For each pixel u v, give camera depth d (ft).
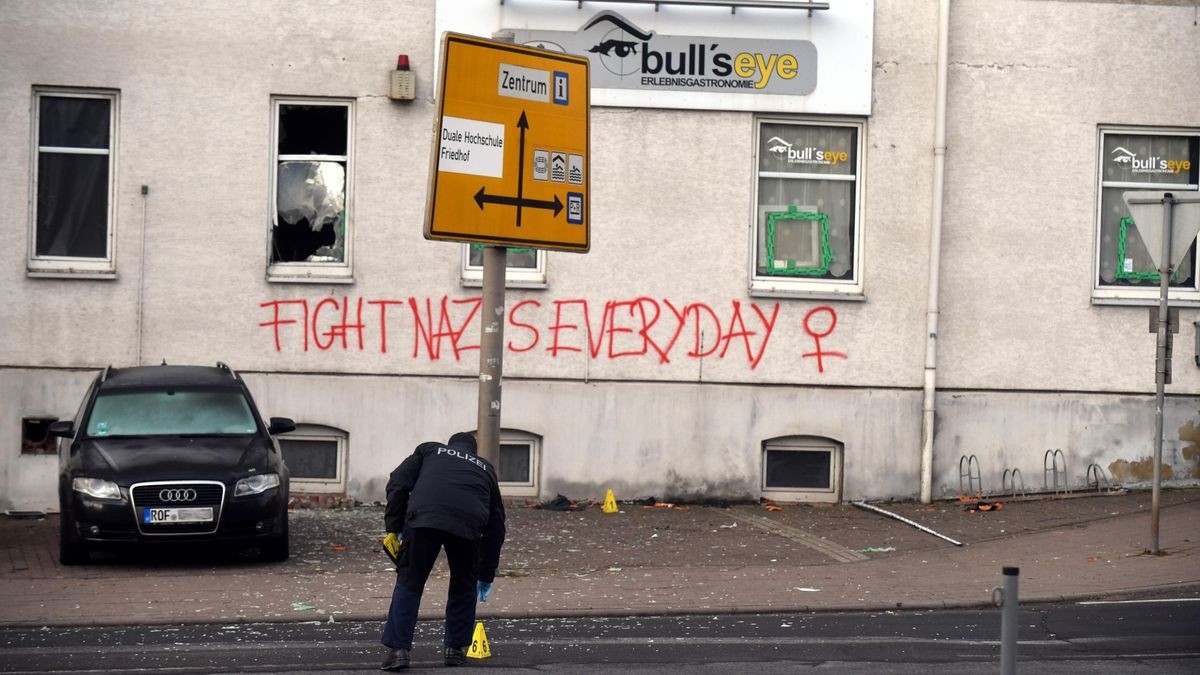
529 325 58.44
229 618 37.27
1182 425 59.93
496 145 41.09
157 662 31.81
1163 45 59.93
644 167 58.75
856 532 52.70
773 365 58.95
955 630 36.37
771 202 59.72
